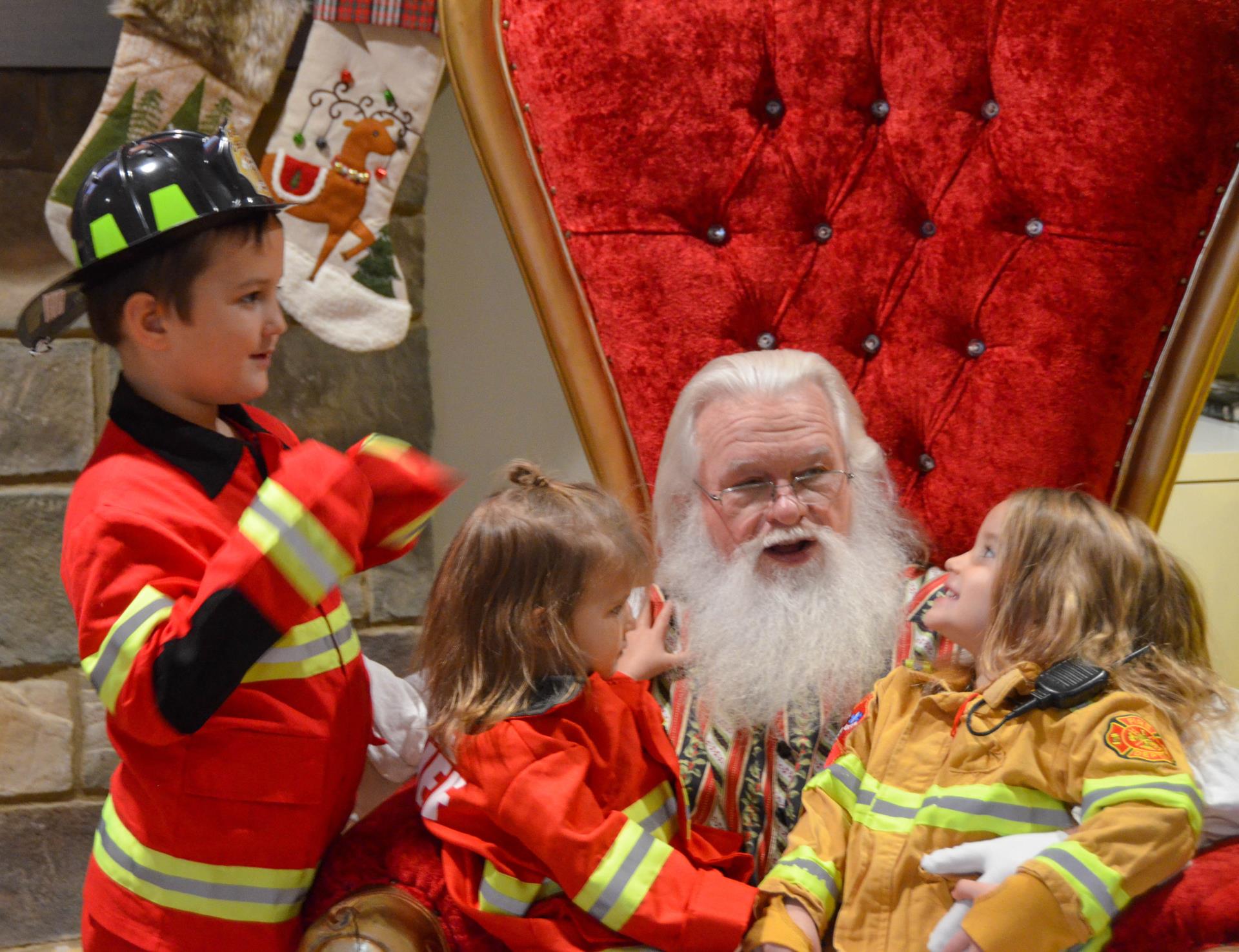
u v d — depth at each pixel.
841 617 1.41
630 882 1.10
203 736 1.13
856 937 1.14
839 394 1.55
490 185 1.71
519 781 1.12
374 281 2.05
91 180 1.15
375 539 1.22
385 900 1.15
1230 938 1.05
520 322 2.44
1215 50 1.49
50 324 1.22
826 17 1.63
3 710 2.23
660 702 1.45
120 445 1.18
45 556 2.19
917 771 1.19
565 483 1.28
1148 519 1.63
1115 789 1.04
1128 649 1.16
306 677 1.17
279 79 2.10
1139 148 1.53
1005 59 1.58
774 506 1.45
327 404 2.28
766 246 1.69
